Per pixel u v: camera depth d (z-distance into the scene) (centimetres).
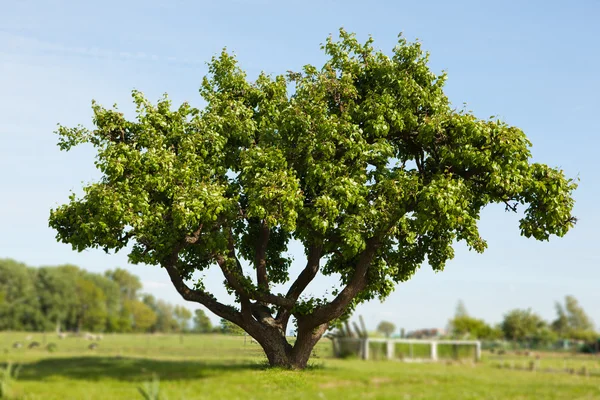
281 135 1953
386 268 2225
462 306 6538
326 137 1828
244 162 1862
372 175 1895
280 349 2095
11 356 3094
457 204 1808
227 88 2184
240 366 2244
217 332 8131
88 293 9512
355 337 4241
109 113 1930
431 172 1983
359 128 1914
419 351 4150
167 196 1792
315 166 1808
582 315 7494
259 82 2175
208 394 1452
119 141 1933
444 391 1688
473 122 1839
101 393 1454
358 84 2100
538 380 2261
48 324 8675
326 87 1972
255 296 2022
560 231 1880
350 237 1761
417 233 2142
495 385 1928
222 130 1944
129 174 1806
